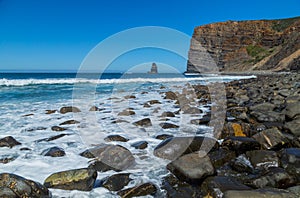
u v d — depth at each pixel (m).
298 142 3.87
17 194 2.42
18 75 48.75
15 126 5.84
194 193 2.77
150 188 2.82
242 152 3.72
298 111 5.46
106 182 2.94
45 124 6.09
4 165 3.51
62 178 2.84
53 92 14.48
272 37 82.06
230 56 80.31
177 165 3.19
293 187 2.59
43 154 3.95
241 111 7.18
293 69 44.06
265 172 3.00
